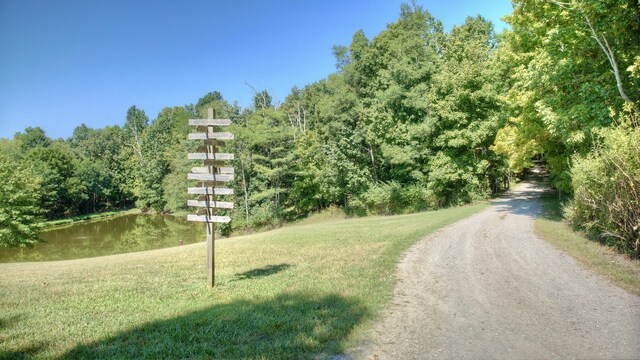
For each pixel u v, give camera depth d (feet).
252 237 76.07
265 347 16.19
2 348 16.94
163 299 25.35
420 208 119.34
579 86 50.88
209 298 25.03
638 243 28.86
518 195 121.49
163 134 311.06
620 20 42.73
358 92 161.58
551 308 20.26
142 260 47.75
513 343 16.25
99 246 127.85
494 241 42.14
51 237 156.76
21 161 231.71
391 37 153.28
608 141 33.81
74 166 269.23
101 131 397.39
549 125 54.34
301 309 21.20
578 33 47.70
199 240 133.69
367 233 57.16
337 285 26.22
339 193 141.79
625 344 15.56
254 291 25.99
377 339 17.13
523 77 58.95
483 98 108.99
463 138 110.11
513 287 24.49
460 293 23.79
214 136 29.35
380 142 129.18
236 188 135.44
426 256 35.86
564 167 72.69
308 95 250.37
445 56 126.21
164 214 249.14
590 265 28.60
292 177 152.35
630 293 22.02
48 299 26.32
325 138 163.02
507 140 88.48
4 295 28.09
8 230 100.07
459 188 116.98
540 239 41.24
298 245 49.65
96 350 16.60
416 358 15.16
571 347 15.60
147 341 17.57
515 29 66.44
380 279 27.66
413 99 121.49
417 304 21.91
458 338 17.02
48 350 16.72
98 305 24.30
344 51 196.54
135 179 303.27
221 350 16.06
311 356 15.40
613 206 31.19
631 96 43.98
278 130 142.41
